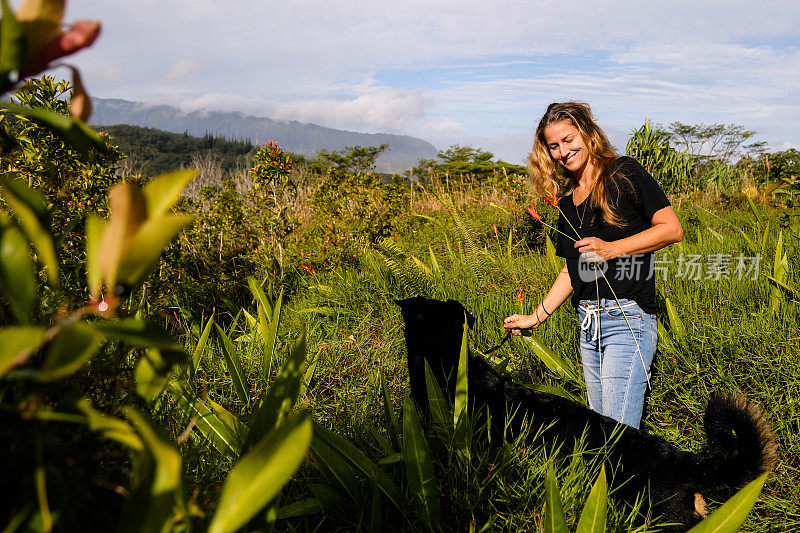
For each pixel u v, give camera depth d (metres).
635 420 2.69
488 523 1.87
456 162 51.91
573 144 2.66
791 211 7.89
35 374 0.55
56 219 1.68
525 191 8.75
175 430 1.73
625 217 2.59
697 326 4.18
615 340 2.67
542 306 3.06
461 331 2.74
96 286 0.60
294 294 5.71
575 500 2.08
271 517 0.88
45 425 0.73
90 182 2.82
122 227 0.57
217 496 1.21
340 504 2.12
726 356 3.73
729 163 12.41
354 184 8.59
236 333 4.62
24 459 0.68
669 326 4.30
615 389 2.67
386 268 5.55
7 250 0.60
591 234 2.73
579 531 1.53
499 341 4.29
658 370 3.61
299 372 1.08
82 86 0.62
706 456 2.19
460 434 2.14
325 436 2.03
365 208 7.90
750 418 2.09
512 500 2.09
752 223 8.00
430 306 2.82
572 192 2.91
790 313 4.08
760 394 3.26
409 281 5.28
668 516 2.15
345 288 5.34
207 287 5.17
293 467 0.72
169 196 0.59
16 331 0.55
